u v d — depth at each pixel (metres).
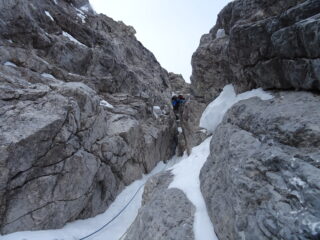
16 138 6.16
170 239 4.27
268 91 5.43
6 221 5.87
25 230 6.17
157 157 15.64
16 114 6.84
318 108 3.53
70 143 7.60
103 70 16.75
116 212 9.12
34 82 10.29
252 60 5.59
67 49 14.50
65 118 7.47
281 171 3.09
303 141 3.18
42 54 13.00
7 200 5.95
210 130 8.06
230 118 5.55
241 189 3.50
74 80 13.29
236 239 3.37
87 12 23.27
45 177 6.76
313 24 3.51
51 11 16.33
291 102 4.14
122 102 15.50
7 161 5.90
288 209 2.70
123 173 10.98
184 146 15.17
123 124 11.80
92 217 8.34
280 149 3.36
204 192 5.00
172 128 19.73
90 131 8.95
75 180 7.57
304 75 4.12
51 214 6.74
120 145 10.51
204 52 9.29
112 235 7.64
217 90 8.96
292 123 3.48
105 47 19.66
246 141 4.16
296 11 4.28
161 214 5.00
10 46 11.20
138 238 5.22
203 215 4.59
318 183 2.48
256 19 6.08
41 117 7.01
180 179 6.27
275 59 4.82
